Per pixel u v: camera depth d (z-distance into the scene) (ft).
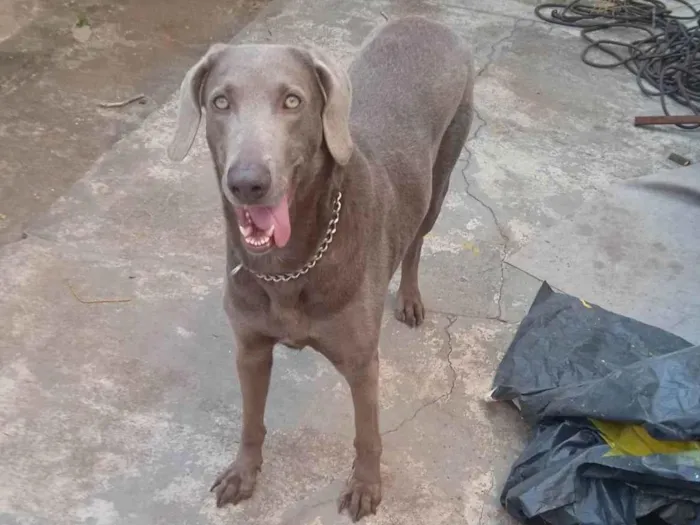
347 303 8.07
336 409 10.50
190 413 10.33
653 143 15.96
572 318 11.11
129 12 18.60
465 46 10.96
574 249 13.23
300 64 7.27
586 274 12.80
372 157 8.87
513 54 18.34
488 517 9.46
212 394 10.57
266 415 10.34
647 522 8.96
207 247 12.66
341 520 9.33
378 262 8.49
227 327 11.44
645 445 8.84
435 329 11.66
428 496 9.62
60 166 14.06
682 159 15.35
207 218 13.19
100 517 9.18
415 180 9.48
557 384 10.25
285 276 7.79
